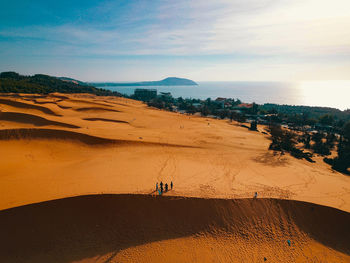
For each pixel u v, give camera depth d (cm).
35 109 7175
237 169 3459
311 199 2564
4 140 3734
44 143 3928
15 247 1730
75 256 1759
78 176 2694
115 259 1772
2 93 12175
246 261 1880
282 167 3788
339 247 2092
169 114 10525
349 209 2422
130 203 2164
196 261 1836
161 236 1997
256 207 2341
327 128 11156
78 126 5256
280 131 6481
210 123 8975
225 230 2123
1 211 1823
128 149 4125
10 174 2642
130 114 8638
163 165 3344
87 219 1997
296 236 2156
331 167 4756
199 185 2650
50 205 1973
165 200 2247
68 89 18750
